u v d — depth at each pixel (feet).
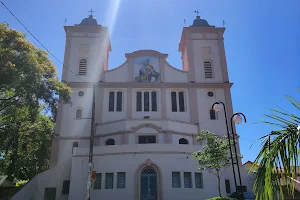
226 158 80.28
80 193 86.74
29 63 74.49
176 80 124.36
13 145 103.50
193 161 89.10
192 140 111.24
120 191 84.12
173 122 108.78
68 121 115.03
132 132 105.09
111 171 87.25
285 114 19.35
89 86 120.88
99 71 124.36
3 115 89.56
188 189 84.99
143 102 119.03
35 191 94.17
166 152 88.38
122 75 124.26
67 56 126.41
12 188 98.43
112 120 115.65
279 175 18.81
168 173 86.07
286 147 18.71
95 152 90.58
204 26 135.95
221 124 116.57
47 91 84.89
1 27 75.82
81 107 117.70
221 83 123.03
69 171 97.30
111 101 119.55
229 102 120.47
